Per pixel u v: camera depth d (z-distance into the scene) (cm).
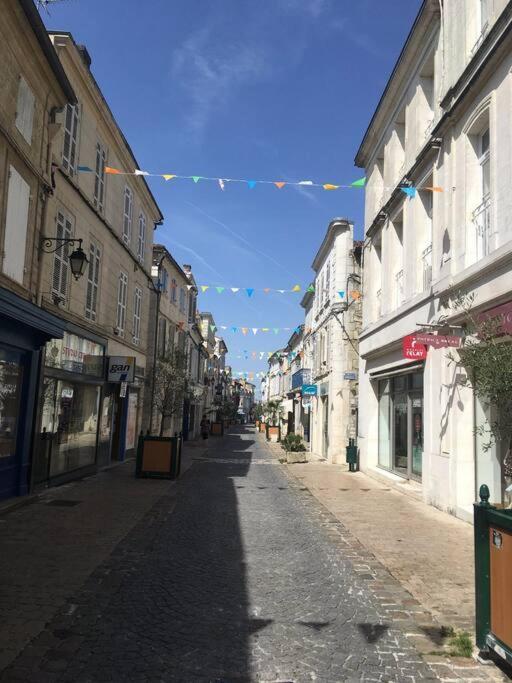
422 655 421
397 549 762
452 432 1027
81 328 1373
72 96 1166
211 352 5784
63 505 1012
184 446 3070
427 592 576
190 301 3500
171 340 2755
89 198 1435
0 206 923
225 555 712
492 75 924
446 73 1127
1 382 970
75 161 1330
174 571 631
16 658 396
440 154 1151
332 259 2406
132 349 1964
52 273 1183
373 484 1495
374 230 1698
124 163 1762
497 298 855
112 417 1748
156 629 459
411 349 1173
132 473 1567
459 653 423
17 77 965
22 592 536
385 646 437
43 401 1148
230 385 10125
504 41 860
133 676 375
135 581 587
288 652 422
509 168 861
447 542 806
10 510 937
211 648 425
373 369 1684
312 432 2969
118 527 850
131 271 1925
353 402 2244
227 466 1966
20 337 998
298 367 4244
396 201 1462
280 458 2380
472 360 548
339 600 547
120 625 464
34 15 929
